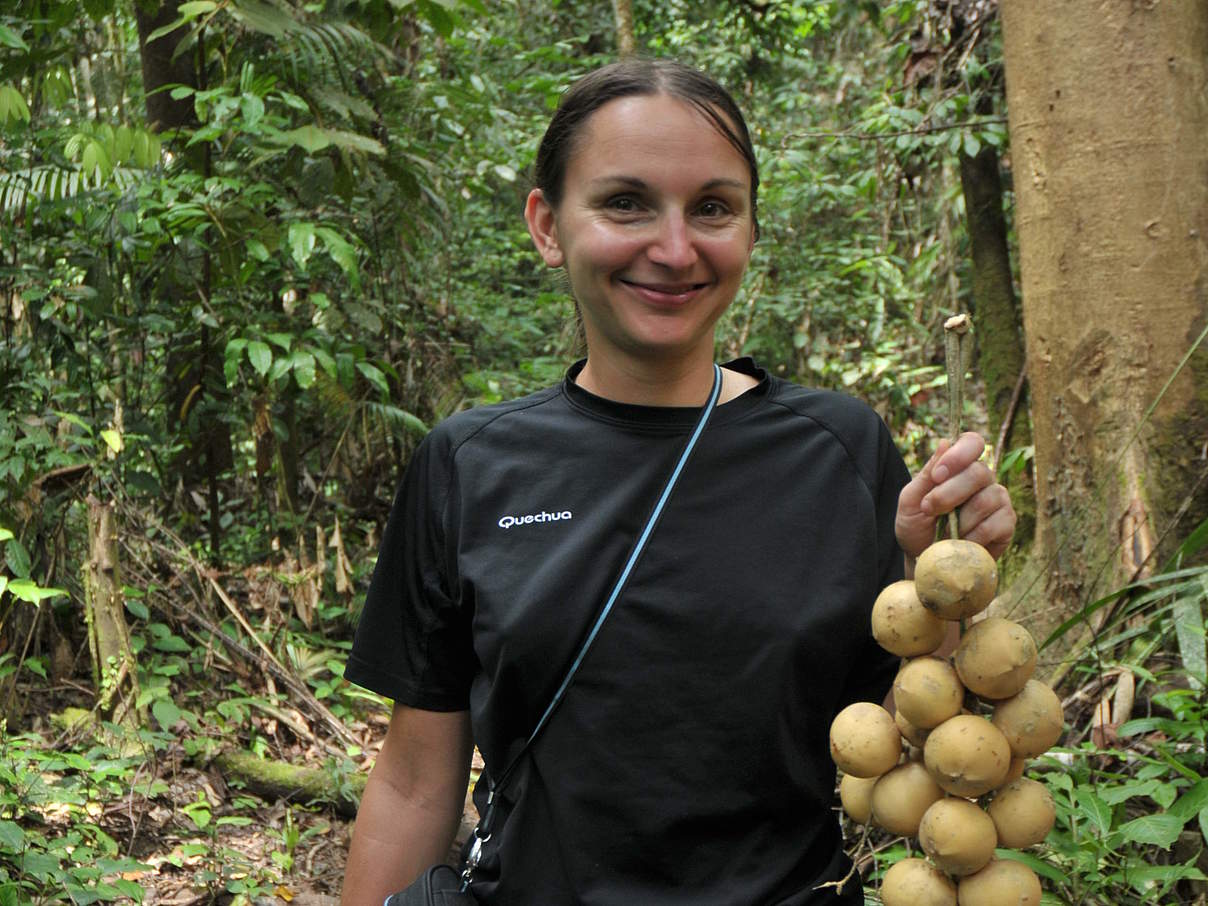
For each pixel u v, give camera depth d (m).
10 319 3.98
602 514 1.37
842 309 6.86
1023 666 1.11
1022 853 2.12
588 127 1.34
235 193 4.41
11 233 4.04
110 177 3.86
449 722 1.56
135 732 3.31
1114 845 2.08
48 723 3.42
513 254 8.67
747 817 1.31
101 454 3.94
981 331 4.64
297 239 4.08
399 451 5.14
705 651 1.32
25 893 2.51
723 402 1.44
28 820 2.84
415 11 5.04
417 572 1.52
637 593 1.34
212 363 4.68
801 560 1.35
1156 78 3.16
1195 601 2.32
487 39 7.02
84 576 3.47
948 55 5.07
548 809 1.35
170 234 4.21
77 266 4.13
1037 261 3.35
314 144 4.12
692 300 1.35
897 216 7.93
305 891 2.85
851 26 8.68
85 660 3.82
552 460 1.43
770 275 7.03
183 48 4.30
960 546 1.12
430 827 1.56
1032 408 3.41
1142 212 3.17
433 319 5.62
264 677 3.83
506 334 7.11
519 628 1.35
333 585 4.65
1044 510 3.34
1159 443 3.13
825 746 1.37
